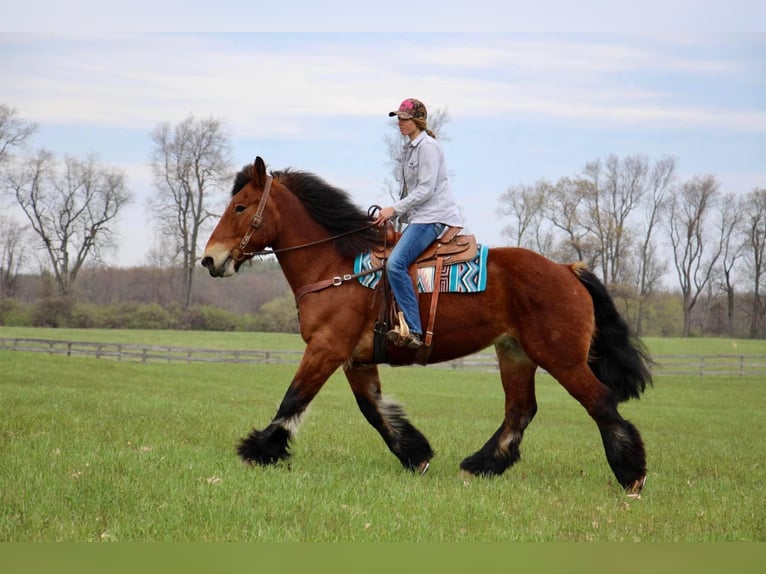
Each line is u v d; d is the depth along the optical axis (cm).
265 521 648
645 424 1844
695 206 7619
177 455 874
